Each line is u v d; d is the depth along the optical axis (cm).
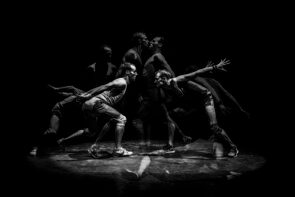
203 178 377
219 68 504
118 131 493
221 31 701
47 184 355
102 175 391
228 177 380
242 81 716
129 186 349
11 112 739
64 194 324
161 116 578
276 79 690
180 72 748
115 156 495
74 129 711
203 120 679
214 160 468
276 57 674
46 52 728
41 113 764
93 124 504
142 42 606
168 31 730
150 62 582
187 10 706
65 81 746
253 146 564
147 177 384
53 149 552
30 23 695
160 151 518
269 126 698
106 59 591
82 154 513
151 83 580
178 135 681
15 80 728
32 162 455
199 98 512
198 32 716
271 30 657
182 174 396
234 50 705
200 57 731
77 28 726
